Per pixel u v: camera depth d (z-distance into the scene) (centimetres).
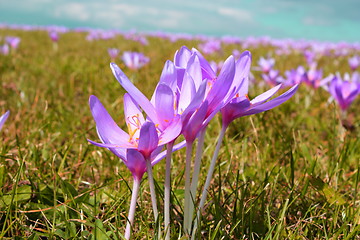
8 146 56
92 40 324
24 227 34
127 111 30
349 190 50
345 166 56
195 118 26
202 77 29
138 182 29
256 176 51
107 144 26
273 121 75
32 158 52
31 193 39
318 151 64
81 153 55
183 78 27
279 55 269
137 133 29
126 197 41
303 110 88
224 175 50
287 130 71
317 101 100
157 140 26
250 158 59
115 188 47
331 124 74
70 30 470
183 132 27
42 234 34
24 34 376
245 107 29
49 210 38
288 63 212
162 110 26
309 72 99
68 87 101
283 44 355
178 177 47
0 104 85
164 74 26
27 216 38
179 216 40
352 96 71
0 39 290
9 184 44
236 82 29
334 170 52
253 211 37
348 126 64
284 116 81
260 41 423
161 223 33
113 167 53
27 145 57
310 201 42
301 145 61
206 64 28
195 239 32
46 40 317
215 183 48
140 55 119
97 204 41
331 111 89
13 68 140
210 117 27
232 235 36
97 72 120
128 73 109
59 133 63
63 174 50
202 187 45
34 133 60
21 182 44
